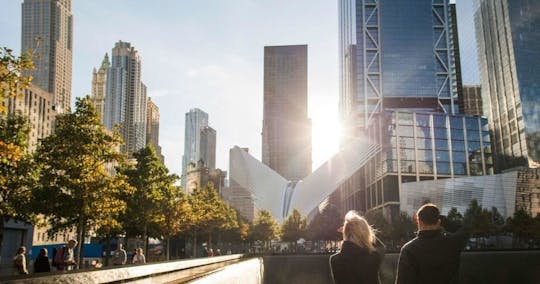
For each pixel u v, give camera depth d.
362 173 162.62
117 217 39.09
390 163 137.50
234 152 127.50
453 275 4.42
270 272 52.62
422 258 4.40
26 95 126.31
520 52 175.00
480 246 89.50
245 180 125.69
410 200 117.94
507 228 86.06
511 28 177.00
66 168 26.30
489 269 54.06
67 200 26.69
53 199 26.42
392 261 53.78
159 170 41.12
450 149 142.62
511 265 55.06
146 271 7.57
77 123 26.91
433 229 4.53
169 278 9.90
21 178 26.47
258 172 126.38
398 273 4.54
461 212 110.38
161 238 57.78
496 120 191.62
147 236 48.84
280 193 125.12
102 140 27.53
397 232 103.38
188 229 62.91
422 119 142.25
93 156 27.11
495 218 97.69
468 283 52.66
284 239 105.12
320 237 106.31
